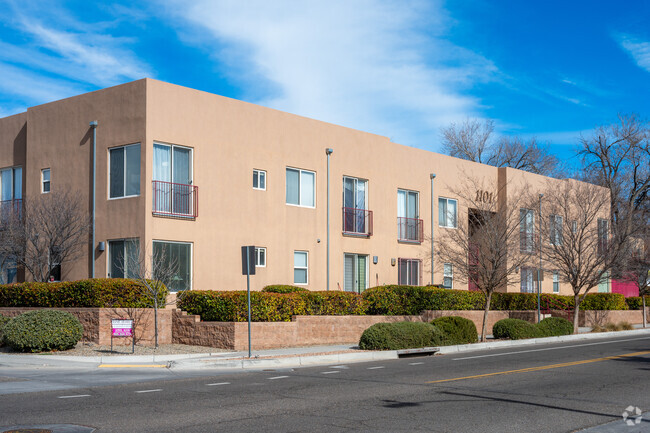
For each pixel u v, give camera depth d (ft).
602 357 61.62
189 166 74.02
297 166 84.94
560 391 40.65
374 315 82.84
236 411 33.30
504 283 87.81
